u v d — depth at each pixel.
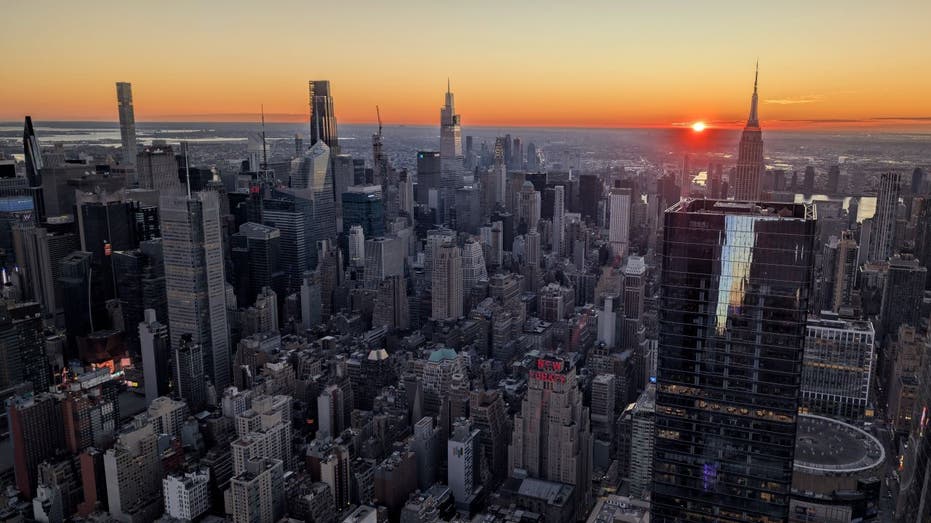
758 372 135.12
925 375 152.12
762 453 137.75
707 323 136.75
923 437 141.75
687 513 145.88
